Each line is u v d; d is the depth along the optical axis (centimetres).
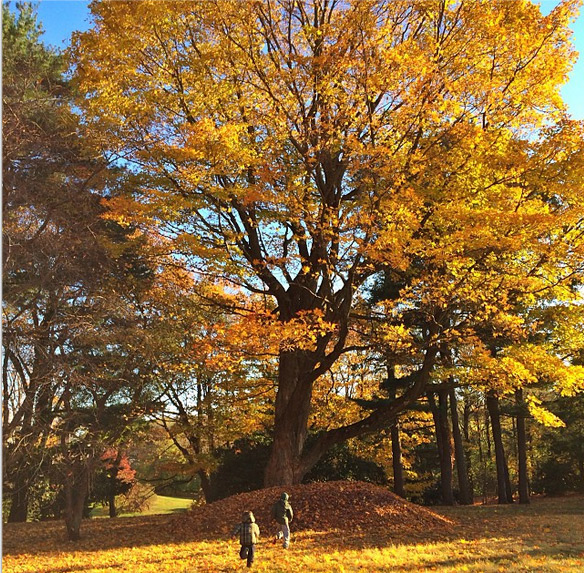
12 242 1189
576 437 3528
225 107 1483
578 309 1496
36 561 1215
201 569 1017
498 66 1423
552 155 1288
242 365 2202
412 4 1387
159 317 1773
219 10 1405
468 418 4400
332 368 2525
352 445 2658
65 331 1312
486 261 1484
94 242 1398
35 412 1349
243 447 2686
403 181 1330
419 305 1648
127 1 1376
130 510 3722
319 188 1491
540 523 1429
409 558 984
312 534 1330
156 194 1367
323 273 1617
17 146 1216
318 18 1520
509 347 1574
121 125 1387
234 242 1564
